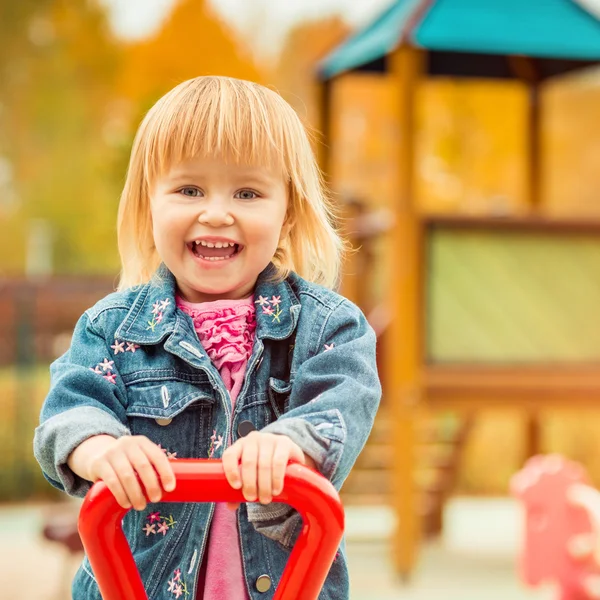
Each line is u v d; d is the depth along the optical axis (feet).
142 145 6.81
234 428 6.54
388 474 28.40
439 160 62.23
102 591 5.44
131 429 6.54
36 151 79.51
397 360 22.85
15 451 34.35
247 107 6.48
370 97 63.10
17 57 78.59
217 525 6.45
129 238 7.09
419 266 22.89
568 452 39.37
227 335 6.69
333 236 7.18
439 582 23.79
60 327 43.57
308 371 6.40
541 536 15.38
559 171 70.54
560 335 23.31
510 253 23.25
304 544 5.37
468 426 28.96
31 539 26.76
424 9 24.00
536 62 29.53
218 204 6.34
